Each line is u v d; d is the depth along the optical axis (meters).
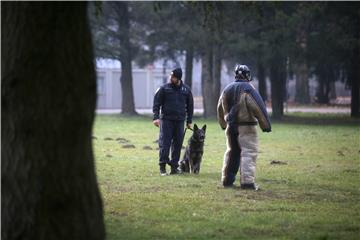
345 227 25.52
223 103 35.53
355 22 105.88
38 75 16.22
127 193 33.88
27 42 16.16
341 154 55.94
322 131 87.56
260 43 103.81
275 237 23.52
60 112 16.28
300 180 39.62
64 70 16.31
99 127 96.31
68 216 16.45
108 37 129.25
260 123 34.78
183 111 42.09
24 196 16.31
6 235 16.47
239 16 99.12
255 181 38.91
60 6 16.20
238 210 28.89
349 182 38.91
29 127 16.23
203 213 28.08
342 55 109.44
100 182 38.16
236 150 35.94
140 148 61.53
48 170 16.28
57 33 16.25
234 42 106.00
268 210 29.00
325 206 30.31
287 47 103.88
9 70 16.31
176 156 42.50
